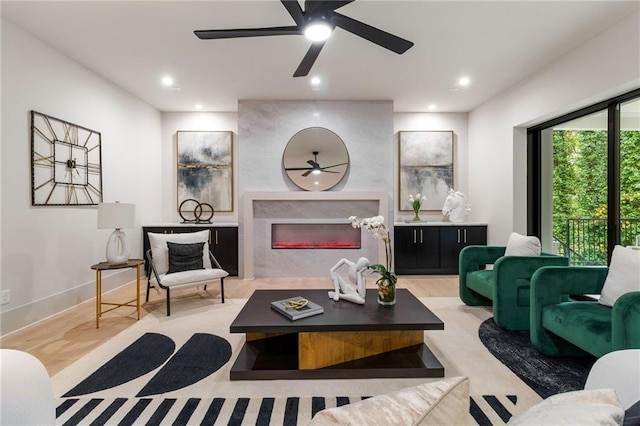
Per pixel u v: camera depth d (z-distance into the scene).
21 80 2.98
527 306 2.93
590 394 0.65
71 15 2.78
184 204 5.56
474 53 3.47
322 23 2.18
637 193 3.13
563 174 4.01
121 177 4.46
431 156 5.59
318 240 5.31
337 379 2.10
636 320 1.74
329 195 5.01
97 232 3.94
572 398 0.64
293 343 2.52
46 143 3.23
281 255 5.17
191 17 2.82
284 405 1.83
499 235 4.72
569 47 3.32
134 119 4.77
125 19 2.85
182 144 5.54
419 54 3.49
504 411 1.76
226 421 1.69
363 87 4.50
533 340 2.48
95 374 2.16
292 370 2.11
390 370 2.12
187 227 5.02
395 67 3.82
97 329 2.95
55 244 3.33
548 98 3.71
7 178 2.85
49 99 3.28
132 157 4.72
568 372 2.18
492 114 4.87
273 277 5.14
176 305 3.66
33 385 0.95
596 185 3.55
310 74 4.04
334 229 5.30
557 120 3.93
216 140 5.55
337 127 5.09
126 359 2.37
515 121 4.32
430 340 2.71
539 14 2.76
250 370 2.10
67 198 3.49
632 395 0.82
